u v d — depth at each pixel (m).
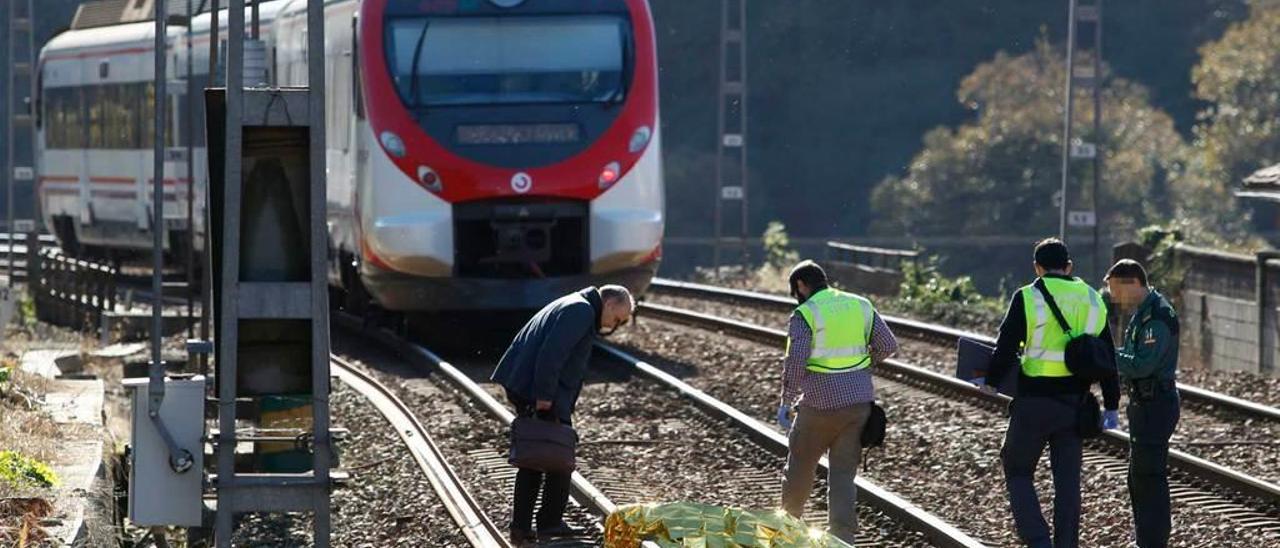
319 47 24.89
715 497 37.84
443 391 54.03
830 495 31.39
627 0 62.16
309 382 26.55
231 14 24.72
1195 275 73.62
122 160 90.94
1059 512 29.66
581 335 31.61
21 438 38.50
